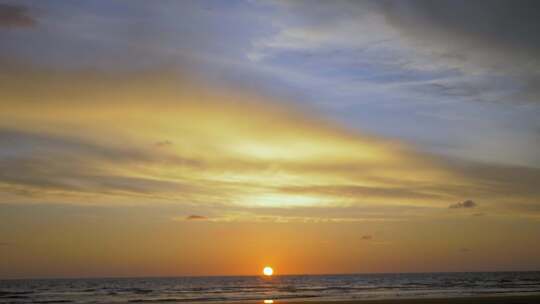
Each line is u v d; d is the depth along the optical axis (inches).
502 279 4758.9
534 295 1940.2
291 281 5644.7
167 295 2687.0
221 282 5393.7
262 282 5280.5
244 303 1765.5
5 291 3403.1
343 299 1961.1
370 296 2193.7
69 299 2450.8
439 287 3120.1
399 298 1929.1
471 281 4323.3
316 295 2386.8
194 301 2036.2
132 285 4525.1
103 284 4899.1
